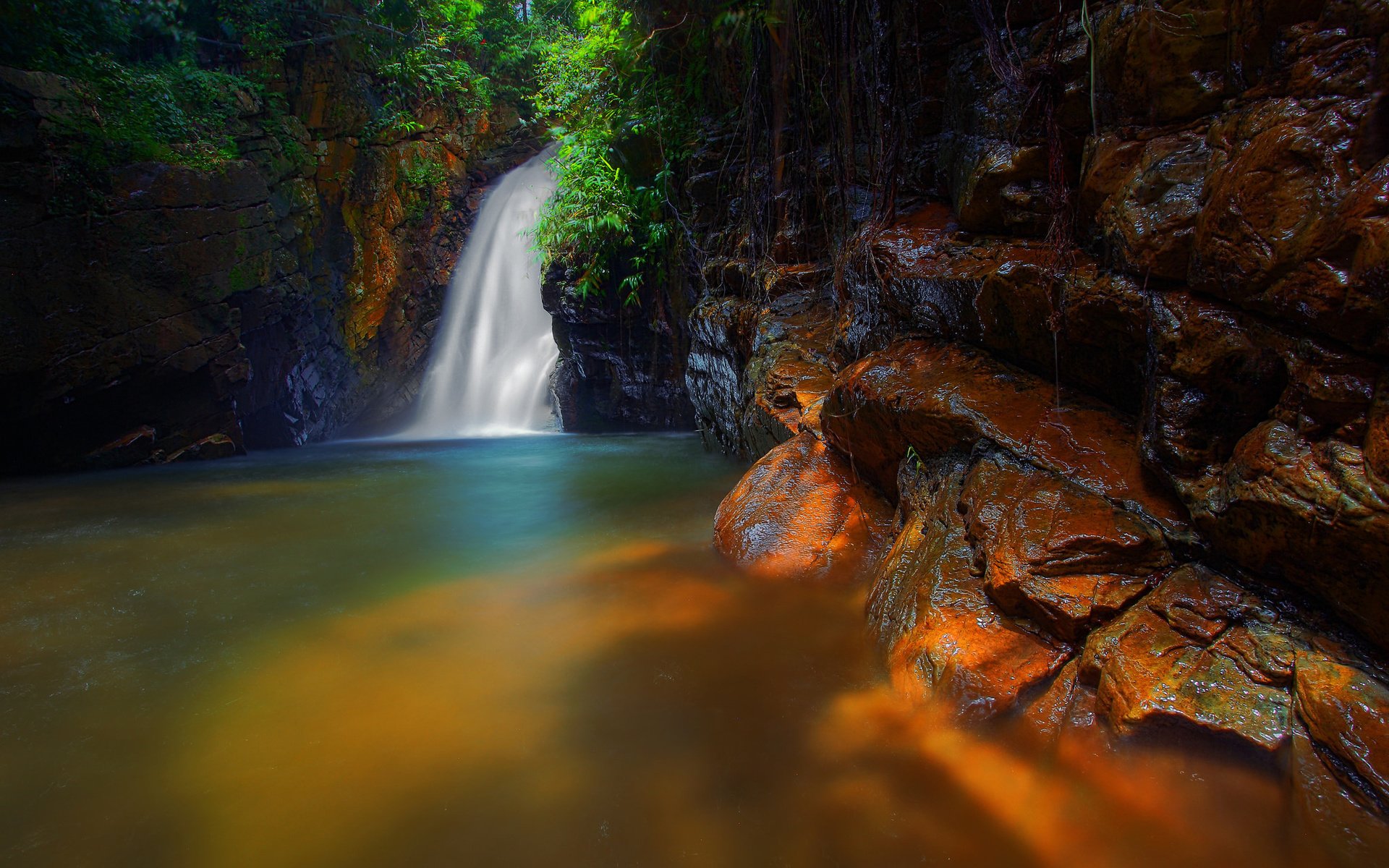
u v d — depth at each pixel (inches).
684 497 305.6
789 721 115.9
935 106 229.3
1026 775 100.0
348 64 608.1
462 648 149.1
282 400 588.7
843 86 283.1
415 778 102.9
